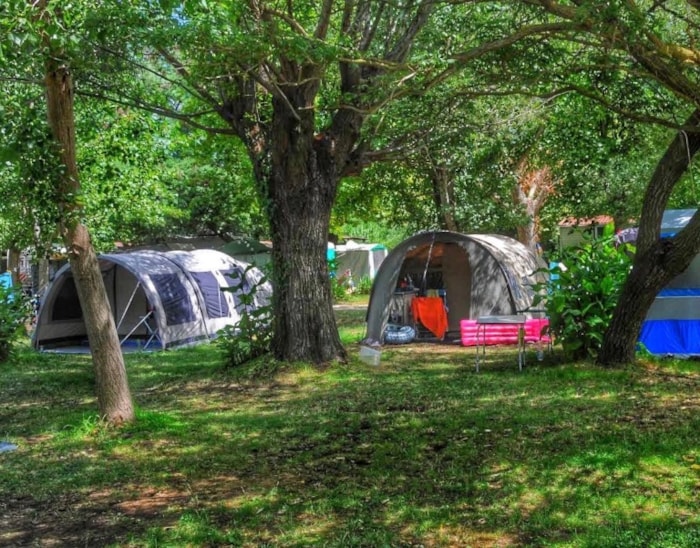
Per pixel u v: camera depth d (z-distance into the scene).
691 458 6.06
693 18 8.92
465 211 18.31
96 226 18.25
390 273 15.63
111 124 17.41
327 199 11.84
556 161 16.45
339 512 5.42
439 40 9.12
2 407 10.42
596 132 13.19
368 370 11.61
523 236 21.05
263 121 12.41
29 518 5.70
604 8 6.63
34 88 10.17
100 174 18.08
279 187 11.68
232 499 5.87
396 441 7.30
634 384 9.26
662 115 9.96
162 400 10.28
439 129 12.47
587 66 8.01
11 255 21.80
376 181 19.55
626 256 11.50
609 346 10.52
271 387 10.80
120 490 6.27
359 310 24.58
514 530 4.88
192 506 5.75
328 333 11.78
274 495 5.88
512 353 12.85
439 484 5.88
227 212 29.98
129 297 17.98
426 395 9.48
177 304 16.66
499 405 8.59
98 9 7.97
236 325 12.48
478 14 9.48
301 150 11.40
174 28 8.02
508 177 17.73
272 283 11.93
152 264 16.88
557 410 8.11
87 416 8.72
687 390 8.78
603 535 4.64
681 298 11.23
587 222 19.08
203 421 8.66
